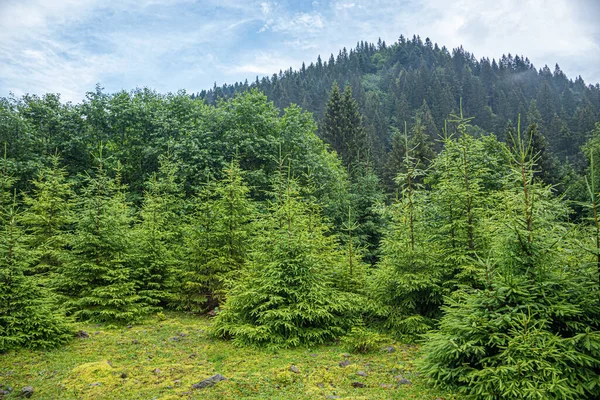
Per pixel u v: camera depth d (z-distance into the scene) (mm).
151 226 12453
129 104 22312
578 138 80750
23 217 12133
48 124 21078
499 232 6395
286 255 8727
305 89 151375
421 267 8719
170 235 13117
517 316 5207
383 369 6574
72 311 10172
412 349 7691
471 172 9469
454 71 169875
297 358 7164
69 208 13594
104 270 10367
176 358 7160
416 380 6023
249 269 9484
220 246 11672
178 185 17828
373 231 22219
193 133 21188
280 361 6969
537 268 5570
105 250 10539
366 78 197500
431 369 5691
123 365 6707
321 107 124438
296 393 5523
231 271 10703
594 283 5250
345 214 22562
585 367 4730
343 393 5531
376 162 56969
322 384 5891
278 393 5516
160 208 13906
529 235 5684
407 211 9188
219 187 12047
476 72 192125
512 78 190000
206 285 11438
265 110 25156
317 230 11266
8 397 5270
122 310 10070
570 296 5340
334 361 7008
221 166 20266
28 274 11734
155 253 12070
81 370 6234
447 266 8711
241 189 11898
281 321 7984
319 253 10281
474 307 5801
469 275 8141
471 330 5336
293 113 28312
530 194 6090
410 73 161625
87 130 21312
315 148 28938
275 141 22250
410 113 109250
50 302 8445
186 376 6160
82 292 10055
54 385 5727
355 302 9188
